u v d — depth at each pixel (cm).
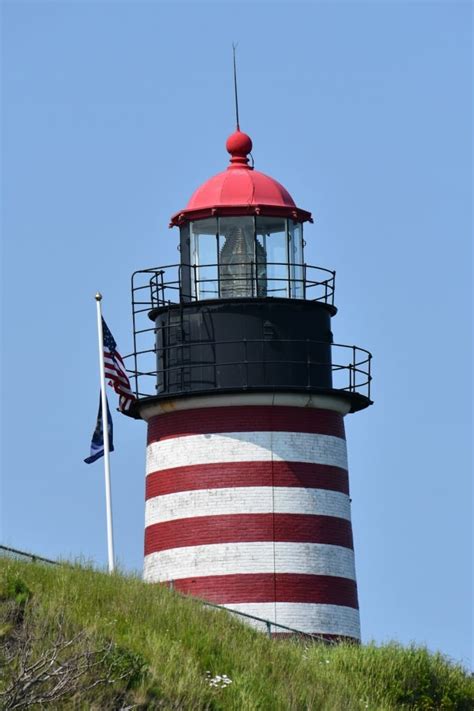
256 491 9400
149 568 9575
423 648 8531
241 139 10031
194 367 9544
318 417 9606
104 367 9725
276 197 9775
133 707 6381
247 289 9650
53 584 7512
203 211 9700
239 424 9469
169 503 9525
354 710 7519
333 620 9381
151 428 9788
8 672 6309
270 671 7519
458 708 8331
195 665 7075
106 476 9562
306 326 9619
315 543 9425
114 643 6869
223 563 9325
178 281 9738
